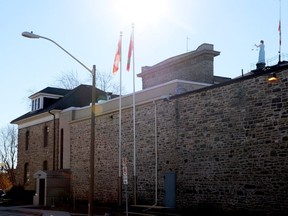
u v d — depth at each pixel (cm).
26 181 4425
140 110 2736
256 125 1942
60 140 3819
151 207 2372
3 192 4362
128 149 2834
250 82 1994
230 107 2089
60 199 3481
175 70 3538
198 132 2269
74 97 4125
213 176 2147
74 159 3519
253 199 1920
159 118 2562
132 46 2758
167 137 2484
